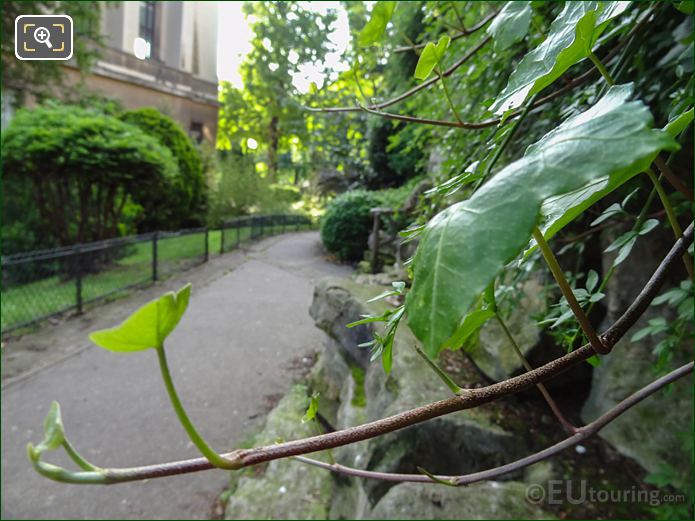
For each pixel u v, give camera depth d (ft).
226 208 47.50
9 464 8.84
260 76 67.36
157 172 26.12
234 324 18.01
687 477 5.23
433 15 5.00
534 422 6.71
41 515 7.59
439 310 0.55
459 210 0.65
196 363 14.15
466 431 6.27
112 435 9.98
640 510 5.07
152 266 24.54
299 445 0.99
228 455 0.93
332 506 7.48
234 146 71.67
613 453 6.03
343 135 29.43
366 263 25.88
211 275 26.71
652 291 1.01
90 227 27.12
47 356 13.98
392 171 35.68
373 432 1.00
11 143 21.43
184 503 8.09
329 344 11.20
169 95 51.78
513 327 7.27
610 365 6.51
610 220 4.58
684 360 5.64
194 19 60.13
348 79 4.11
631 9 2.84
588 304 2.12
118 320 17.67
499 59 4.50
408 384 6.99
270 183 60.29
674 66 3.24
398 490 5.67
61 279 19.83
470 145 4.99
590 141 0.60
